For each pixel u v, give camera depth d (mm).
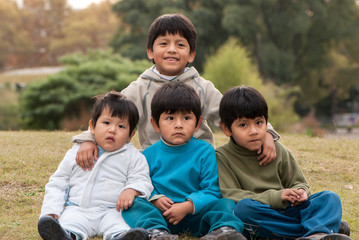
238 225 2359
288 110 17469
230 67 16672
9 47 65562
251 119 2689
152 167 2795
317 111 45219
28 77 48312
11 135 6488
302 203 2480
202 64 30016
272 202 2461
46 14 77438
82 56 17969
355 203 3723
